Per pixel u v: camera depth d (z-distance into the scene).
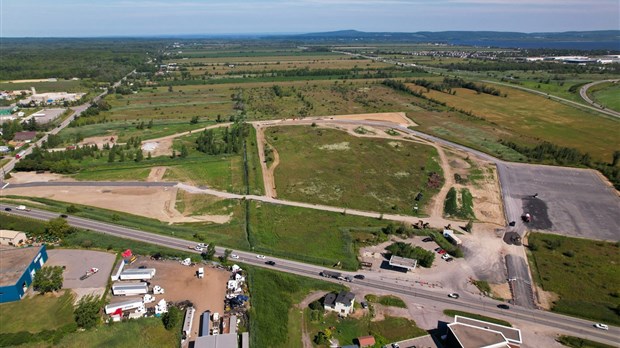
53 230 98.69
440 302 79.94
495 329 70.25
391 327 73.06
